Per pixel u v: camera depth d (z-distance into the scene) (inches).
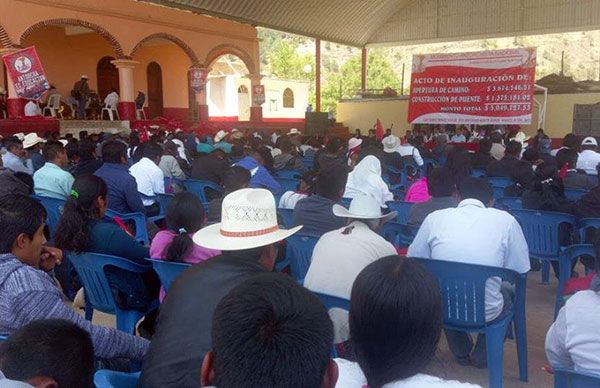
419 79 622.8
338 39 890.7
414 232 143.9
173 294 66.3
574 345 70.1
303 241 131.9
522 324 110.7
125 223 171.8
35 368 52.4
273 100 1135.6
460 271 99.0
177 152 297.6
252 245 76.9
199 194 228.2
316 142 449.4
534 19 805.2
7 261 76.8
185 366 59.5
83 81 641.6
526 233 161.5
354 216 102.0
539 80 707.4
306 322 37.2
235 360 36.0
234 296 39.7
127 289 110.3
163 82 805.2
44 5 545.6
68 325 56.4
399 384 50.9
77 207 109.3
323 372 36.6
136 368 84.7
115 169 174.6
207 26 703.7
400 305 50.8
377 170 179.2
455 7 861.2
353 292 54.0
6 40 523.8
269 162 247.9
